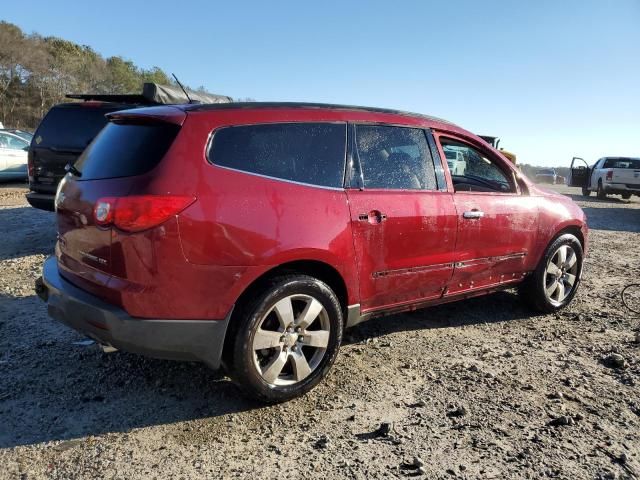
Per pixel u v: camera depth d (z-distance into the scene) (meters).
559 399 3.37
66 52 77.94
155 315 2.83
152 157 2.92
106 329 2.86
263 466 2.64
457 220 4.04
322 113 3.54
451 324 4.77
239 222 2.96
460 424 3.05
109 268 2.89
